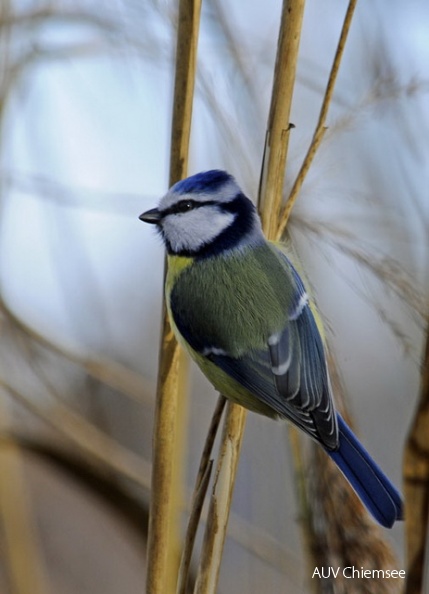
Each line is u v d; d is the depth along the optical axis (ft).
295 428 9.25
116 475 9.41
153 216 9.34
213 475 9.23
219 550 9.18
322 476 9.20
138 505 9.41
